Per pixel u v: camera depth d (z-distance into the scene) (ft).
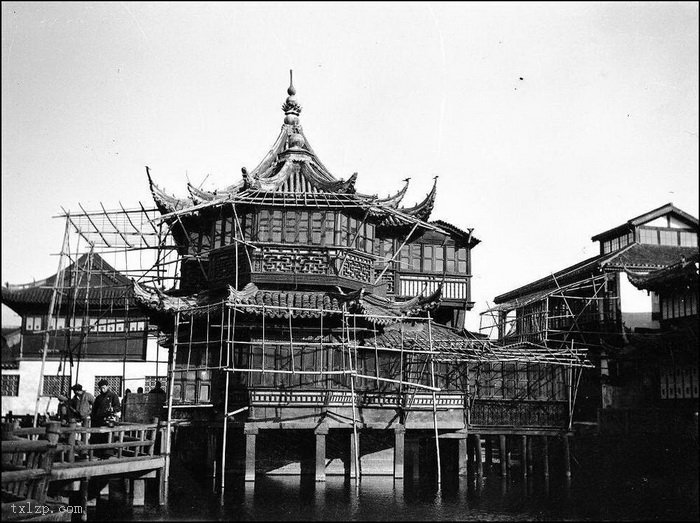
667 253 148.25
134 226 113.50
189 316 99.86
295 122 125.80
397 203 115.55
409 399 102.83
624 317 138.31
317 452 95.30
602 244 163.43
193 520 67.72
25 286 177.58
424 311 102.22
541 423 114.42
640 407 127.95
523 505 83.15
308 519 69.10
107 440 81.41
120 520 67.67
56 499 69.67
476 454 111.14
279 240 104.37
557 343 148.56
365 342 102.68
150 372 179.63
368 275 109.29
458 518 73.20
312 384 97.19
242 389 96.58
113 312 179.11
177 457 112.68
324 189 106.63
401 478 98.58
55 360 177.99
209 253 108.37
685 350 120.57
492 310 157.07
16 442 57.77
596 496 91.25
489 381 113.60
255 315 95.61
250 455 92.22
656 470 114.93
